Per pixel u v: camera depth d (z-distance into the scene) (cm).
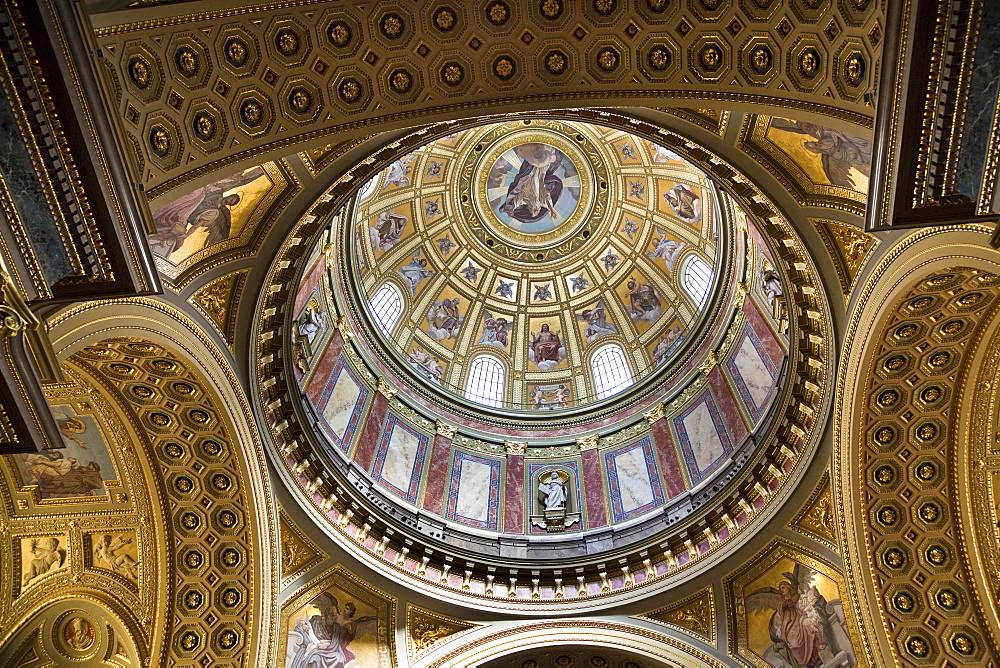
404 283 2978
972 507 1534
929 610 1571
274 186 1393
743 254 2238
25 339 848
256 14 976
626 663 1919
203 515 1634
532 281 3241
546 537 2275
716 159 1420
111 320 1138
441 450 2514
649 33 1056
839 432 1598
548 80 1122
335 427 2156
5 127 791
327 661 1806
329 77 1070
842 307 1523
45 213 834
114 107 844
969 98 843
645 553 2038
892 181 926
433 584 1972
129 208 878
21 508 1628
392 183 2859
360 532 1944
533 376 3025
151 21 916
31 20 752
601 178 3178
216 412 1500
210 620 1648
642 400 2653
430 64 1090
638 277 3067
